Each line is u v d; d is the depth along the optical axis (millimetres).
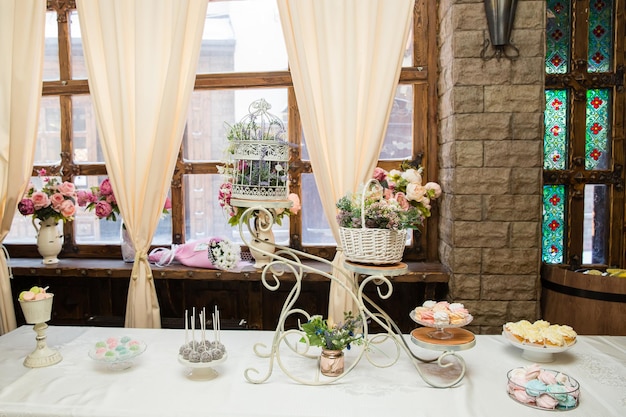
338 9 2576
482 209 2471
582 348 1887
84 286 3002
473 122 2445
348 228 1593
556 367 1704
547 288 2467
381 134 2588
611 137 2770
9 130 2807
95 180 3117
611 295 2213
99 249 3107
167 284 2945
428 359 1776
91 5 2713
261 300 2889
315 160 2629
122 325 2891
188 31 2672
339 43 2588
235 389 1541
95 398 1475
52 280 3008
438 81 2838
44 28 2826
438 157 2867
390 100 2580
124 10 2691
